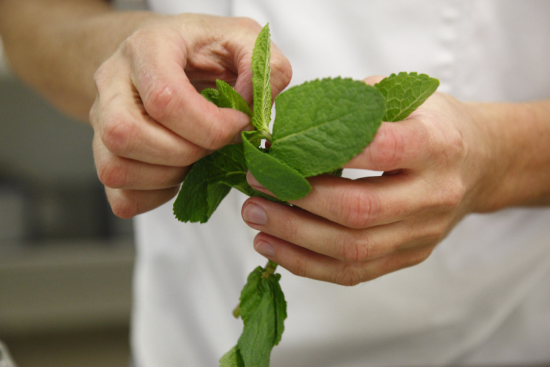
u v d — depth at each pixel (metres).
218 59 0.44
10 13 0.59
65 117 1.16
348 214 0.39
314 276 0.43
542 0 0.55
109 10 0.58
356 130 0.36
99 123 0.39
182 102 0.37
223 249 0.61
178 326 0.65
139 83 0.38
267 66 0.38
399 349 0.62
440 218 0.42
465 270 0.60
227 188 0.43
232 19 0.45
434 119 0.41
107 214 1.30
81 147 1.21
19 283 1.24
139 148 0.38
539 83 0.58
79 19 0.54
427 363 0.63
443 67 0.57
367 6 0.56
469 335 0.62
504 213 0.60
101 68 0.40
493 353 0.65
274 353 0.61
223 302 0.62
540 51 0.57
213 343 0.63
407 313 0.60
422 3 0.55
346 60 0.57
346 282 0.43
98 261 1.28
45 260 1.25
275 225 0.41
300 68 0.57
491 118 0.48
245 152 0.37
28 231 1.24
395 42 0.56
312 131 0.37
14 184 1.21
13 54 0.59
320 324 0.60
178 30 0.42
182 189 0.40
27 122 1.14
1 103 1.11
